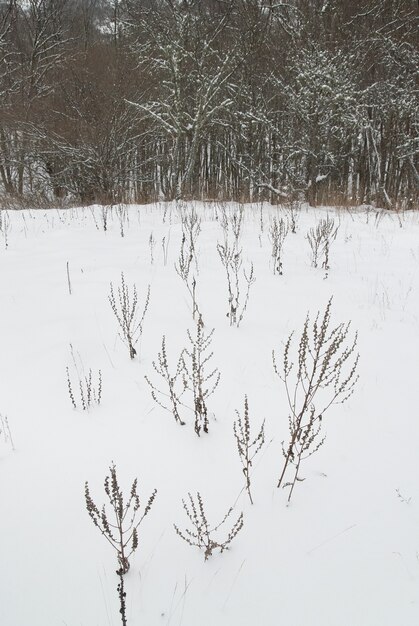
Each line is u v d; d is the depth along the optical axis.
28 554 1.84
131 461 2.35
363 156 11.95
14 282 5.24
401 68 12.36
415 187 12.11
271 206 10.59
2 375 3.19
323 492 2.17
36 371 3.24
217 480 2.24
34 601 1.66
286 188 11.10
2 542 1.89
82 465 2.32
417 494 2.17
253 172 11.78
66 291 4.84
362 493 2.17
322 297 4.90
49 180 13.62
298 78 10.47
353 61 11.49
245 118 11.96
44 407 2.81
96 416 2.71
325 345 3.70
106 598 1.67
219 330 3.93
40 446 2.46
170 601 1.66
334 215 9.69
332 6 11.92
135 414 2.74
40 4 17.39
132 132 12.78
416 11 12.66
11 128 12.98
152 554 1.84
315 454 2.44
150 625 1.58
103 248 6.78
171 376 3.17
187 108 11.91
